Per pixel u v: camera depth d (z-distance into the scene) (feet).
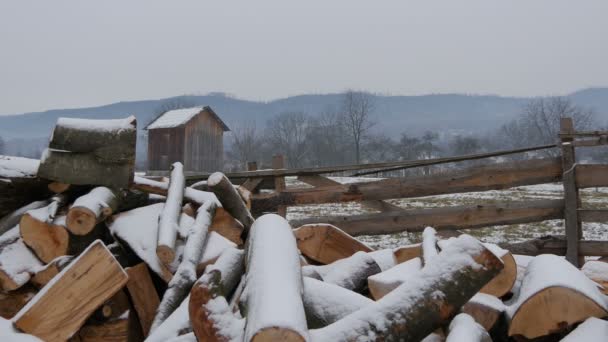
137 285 10.89
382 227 22.31
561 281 7.72
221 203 14.97
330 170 23.00
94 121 13.88
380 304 6.89
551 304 7.66
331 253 13.21
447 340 6.74
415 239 28.55
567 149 20.34
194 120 118.42
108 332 9.68
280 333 5.64
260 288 6.66
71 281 8.71
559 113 196.34
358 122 190.49
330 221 22.70
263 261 7.50
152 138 117.60
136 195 15.11
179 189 14.69
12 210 14.02
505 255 9.29
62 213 12.98
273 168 23.71
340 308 7.87
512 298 9.37
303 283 8.29
